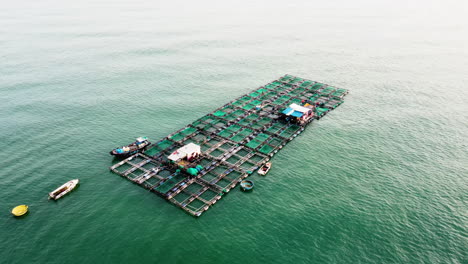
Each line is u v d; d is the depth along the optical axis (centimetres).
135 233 4756
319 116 8538
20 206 5069
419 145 7250
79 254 4391
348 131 7900
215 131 7694
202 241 4622
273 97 9806
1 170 6162
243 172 6109
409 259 4328
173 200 5359
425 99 9931
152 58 14075
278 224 4947
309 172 6259
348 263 4269
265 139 7344
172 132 7906
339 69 12925
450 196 5544
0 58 13400
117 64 13112
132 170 6178
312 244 4569
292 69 12912
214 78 11788
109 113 8812
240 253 4422
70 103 9344
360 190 5722
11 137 7381
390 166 6438
